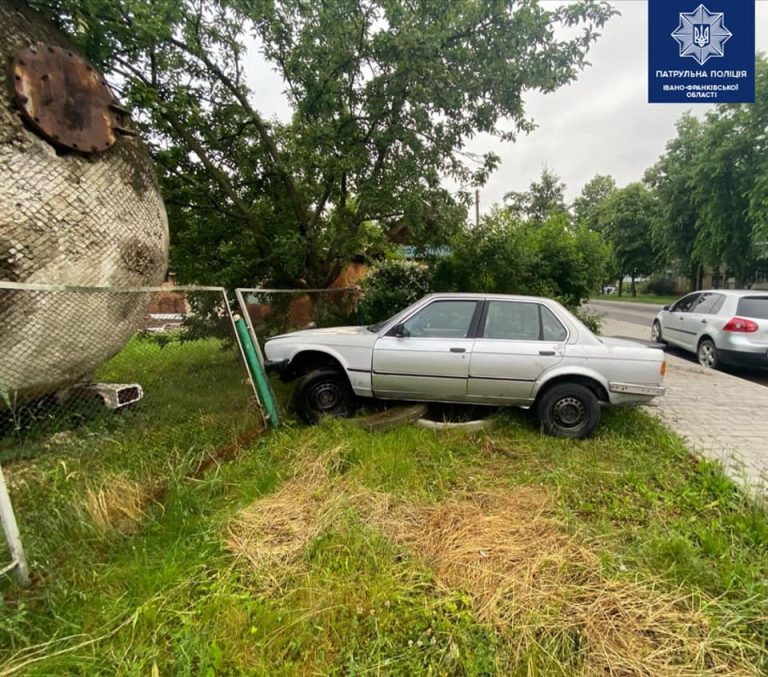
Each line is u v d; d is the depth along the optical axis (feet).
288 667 5.48
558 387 12.94
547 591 6.75
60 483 8.48
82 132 10.75
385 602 6.51
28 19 10.60
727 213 65.77
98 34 12.80
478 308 13.58
